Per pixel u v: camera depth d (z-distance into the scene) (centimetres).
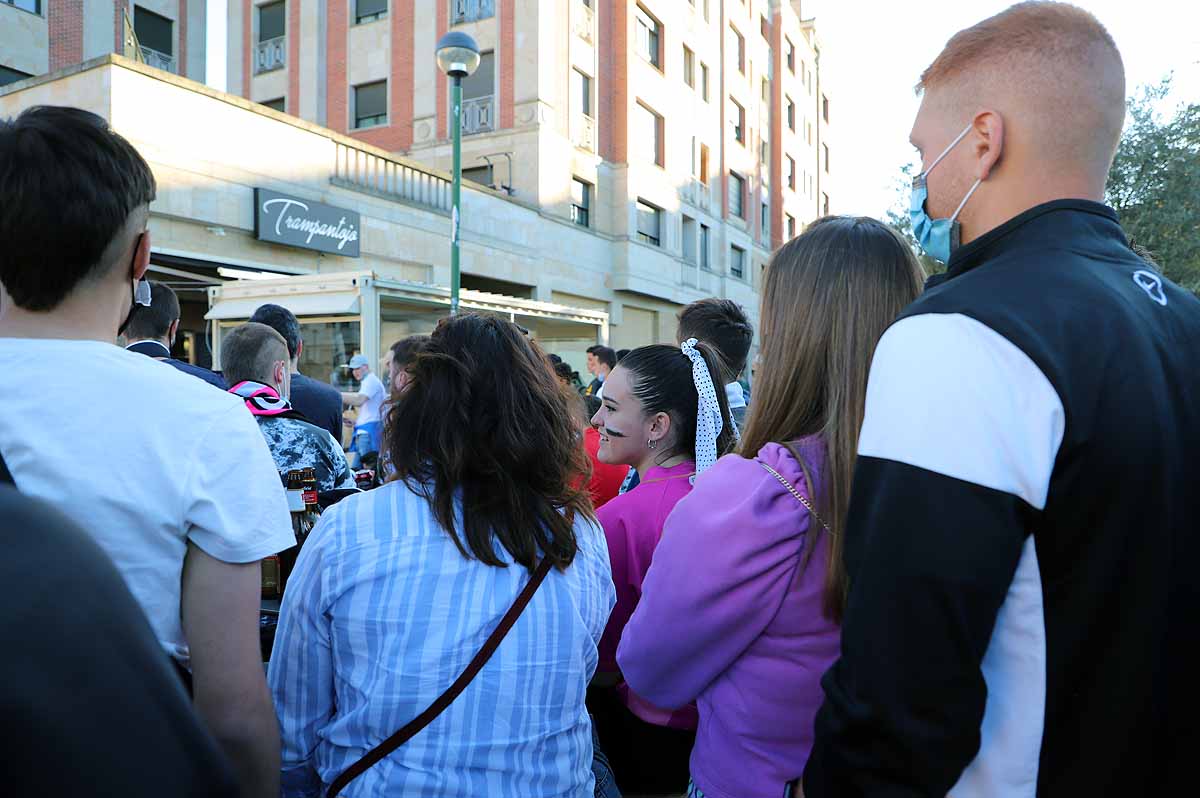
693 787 140
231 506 114
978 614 81
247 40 2022
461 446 131
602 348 720
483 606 127
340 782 124
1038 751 85
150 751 45
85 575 47
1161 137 1273
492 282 1695
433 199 1514
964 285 94
